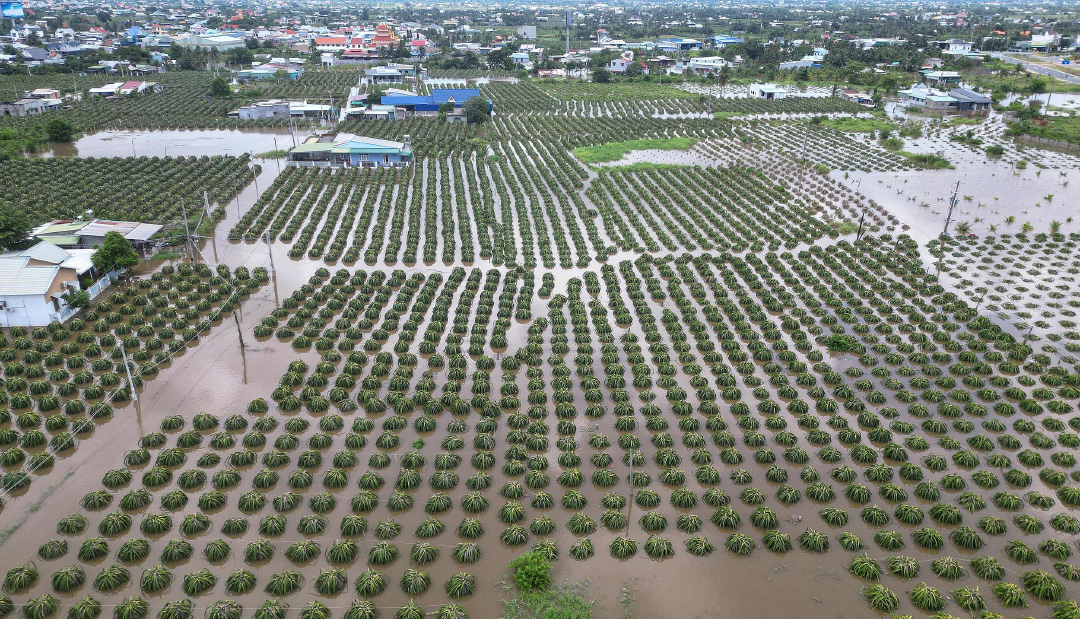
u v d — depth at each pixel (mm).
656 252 85438
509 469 47781
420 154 128750
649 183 112125
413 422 53281
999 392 57562
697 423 52594
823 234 91250
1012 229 93875
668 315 67938
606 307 71875
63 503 44812
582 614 37188
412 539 42562
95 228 81188
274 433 52125
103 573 38969
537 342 63375
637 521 44188
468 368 60156
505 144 139375
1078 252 85750
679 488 47250
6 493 45344
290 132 150250
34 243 76312
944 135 150375
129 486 46625
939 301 72188
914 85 190375
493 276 76875
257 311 70125
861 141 145000
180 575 39906
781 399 56938
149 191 104625
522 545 42188
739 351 62531
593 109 176750
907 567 39906
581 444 51219
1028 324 68188
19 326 64312
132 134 147125
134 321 66125
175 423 52250
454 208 101062
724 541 42688
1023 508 45250
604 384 58312
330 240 88688
